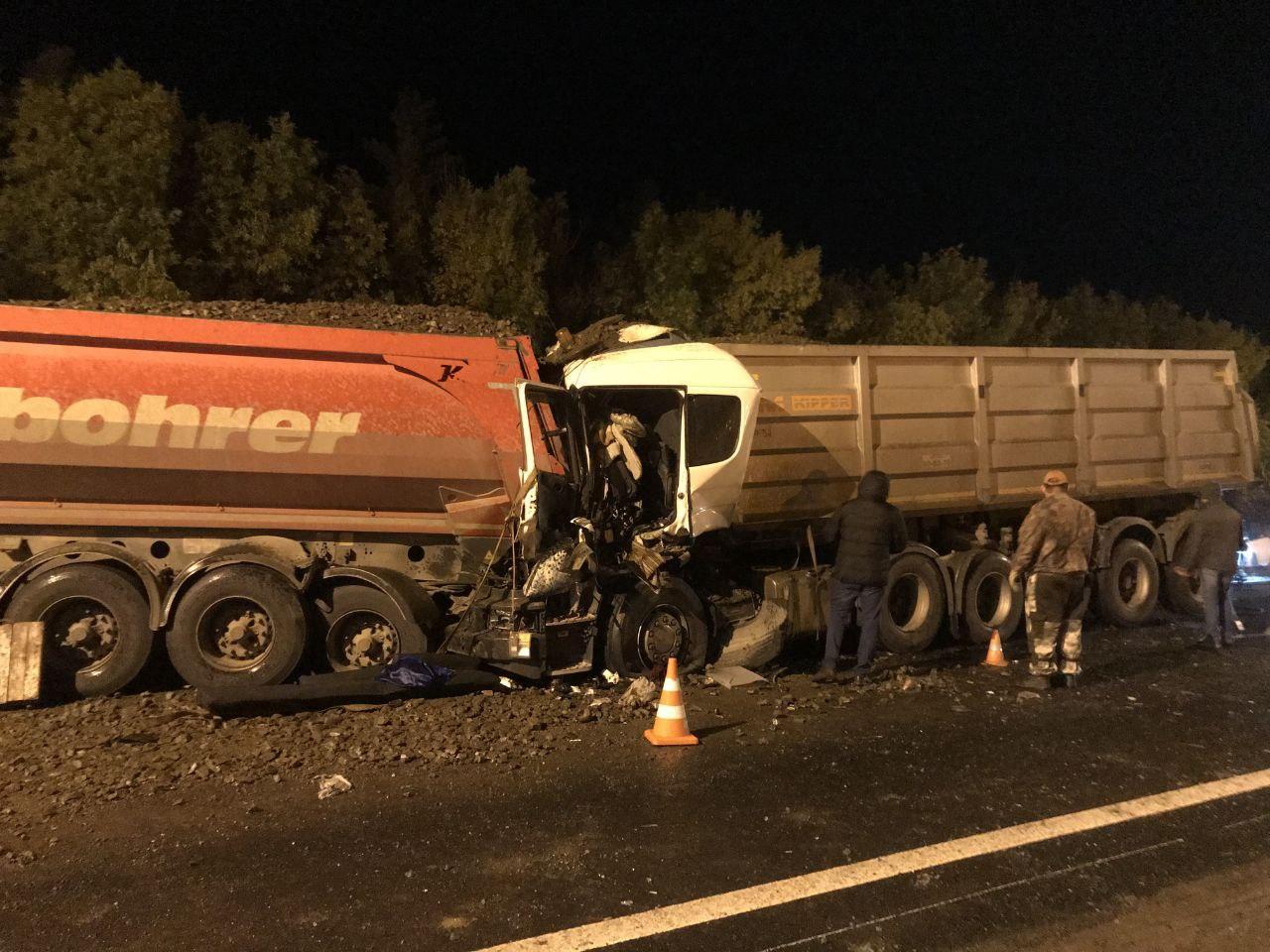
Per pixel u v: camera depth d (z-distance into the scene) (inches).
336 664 300.5
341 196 599.8
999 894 168.9
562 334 354.6
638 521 329.7
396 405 303.4
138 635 284.2
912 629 386.0
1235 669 349.1
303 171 565.9
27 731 251.4
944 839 192.9
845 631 388.2
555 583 293.7
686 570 350.3
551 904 163.3
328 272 587.2
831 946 150.8
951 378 417.4
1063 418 451.2
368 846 186.2
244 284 568.1
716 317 737.6
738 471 338.6
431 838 190.4
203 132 557.0
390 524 306.2
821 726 273.6
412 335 307.6
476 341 313.4
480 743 247.1
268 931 153.1
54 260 502.0
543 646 293.3
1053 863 182.2
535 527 295.7
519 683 303.4
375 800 210.1
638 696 290.8
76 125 515.2
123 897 163.9
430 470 305.1
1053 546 313.9
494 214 632.4
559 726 265.6
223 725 257.8
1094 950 151.3
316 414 297.4
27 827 192.2
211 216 550.9
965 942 152.8
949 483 414.9
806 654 381.1
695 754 246.2
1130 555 445.1
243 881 170.9
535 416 310.7
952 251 925.8
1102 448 463.8
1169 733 268.2
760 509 364.5
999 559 411.5
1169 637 418.3
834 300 813.9
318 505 301.6
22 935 150.8
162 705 274.7
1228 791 221.1
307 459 296.8
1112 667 351.9
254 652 289.4
